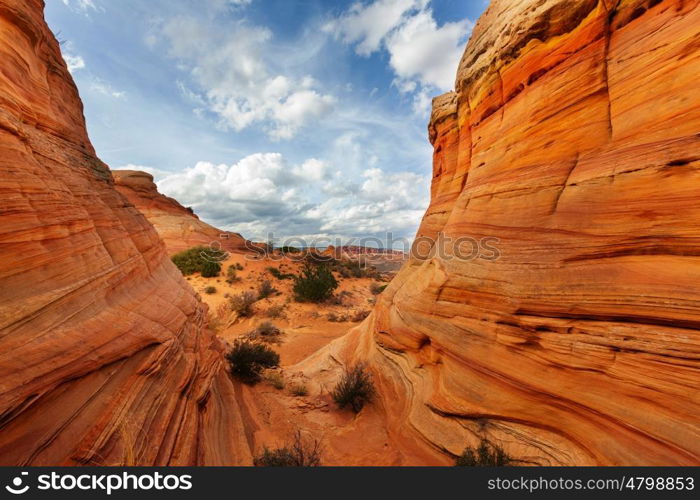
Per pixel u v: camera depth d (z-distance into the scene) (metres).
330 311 21.23
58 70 5.90
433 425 5.50
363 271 37.62
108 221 5.28
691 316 3.14
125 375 3.46
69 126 5.68
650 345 3.35
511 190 5.53
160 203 40.88
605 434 3.59
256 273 27.30
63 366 2.75
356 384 7.74
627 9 4.42
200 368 5.34
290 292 24.00
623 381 3.51
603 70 4.71
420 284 7.20
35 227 3.23
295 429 6.43
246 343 8.96
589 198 4.35
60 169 4.59
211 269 25.27
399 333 7.53
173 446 3.44
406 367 7.16
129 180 38.91
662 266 3.52
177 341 4.88
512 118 6.00
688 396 3.03
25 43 4.57
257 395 7.73
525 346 4.61
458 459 4.72
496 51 6.45
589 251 4.17
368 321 10.81
